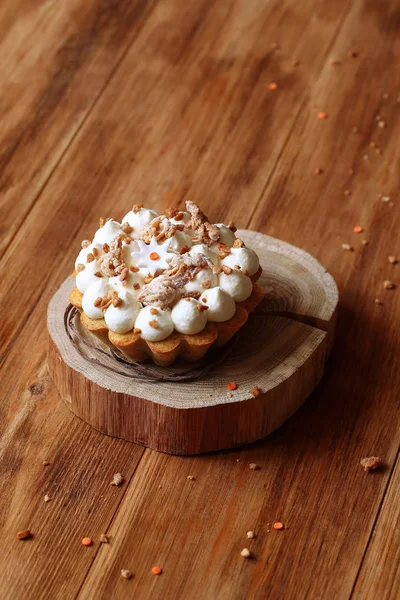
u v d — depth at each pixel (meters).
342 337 0.69
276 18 0.86
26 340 0.69
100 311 0.61
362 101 0.81
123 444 0.64
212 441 0.63
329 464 0.64
